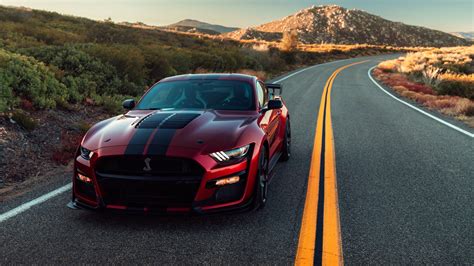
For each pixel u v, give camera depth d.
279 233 3.63
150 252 3.26
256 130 4.26
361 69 39.19
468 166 6.02
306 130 9.17
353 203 4.44
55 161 6.20
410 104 14.55
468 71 30.16
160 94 5.20
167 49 23.14
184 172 3.58
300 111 12.32
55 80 9.67
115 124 4.32
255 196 3.94
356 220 3.95
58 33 22.41
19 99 8.06
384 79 27.22
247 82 5.39
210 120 4.31
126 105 5.05
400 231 3.68
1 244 3.44
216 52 25.12
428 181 5.27
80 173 3.85
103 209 3.71
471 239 3.51
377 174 5.62
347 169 5.89
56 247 3.37
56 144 6.94
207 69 21.41
